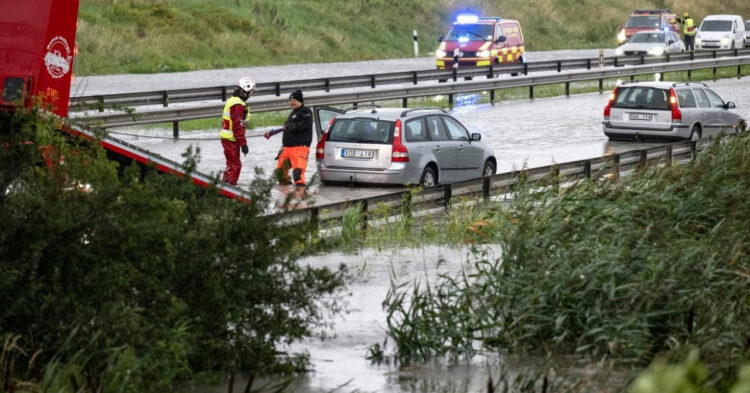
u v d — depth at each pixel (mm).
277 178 16688
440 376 16156
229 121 38625
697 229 24641
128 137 53469
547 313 17906
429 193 32625
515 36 92562
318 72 92500
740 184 27828
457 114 68500
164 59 93250
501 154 50188
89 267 14969
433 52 124688
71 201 15312
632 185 27609
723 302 18219
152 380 14414
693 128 54906
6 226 14727
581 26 149750
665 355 15781
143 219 15414
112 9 100125
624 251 19078
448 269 24062
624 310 17578
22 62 26188
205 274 15625
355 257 25703
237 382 15625
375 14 128125
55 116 16734
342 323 19312
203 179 26031
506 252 19609
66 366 13734
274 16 115250
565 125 62844
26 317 14570
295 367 16359
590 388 14961
